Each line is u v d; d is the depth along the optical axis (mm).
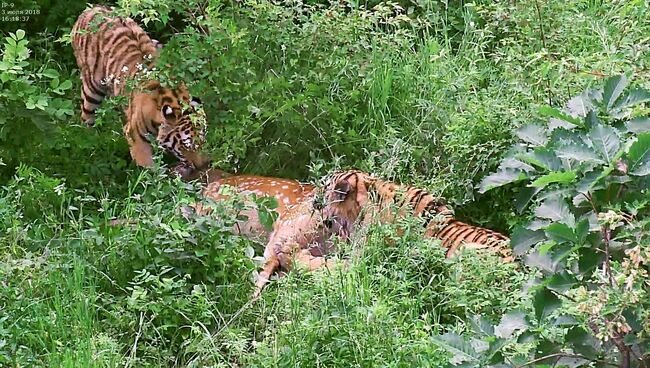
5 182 12211
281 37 12883
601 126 6578
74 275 9648
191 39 12375
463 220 11414
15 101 11781
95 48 13438
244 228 11336
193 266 9898
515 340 7137
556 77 11609
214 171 12445
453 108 12211
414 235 10062
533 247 7566
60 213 11141
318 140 12562
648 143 6414
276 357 8469
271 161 12625
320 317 8688
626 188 6617
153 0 12641
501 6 13289
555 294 6754
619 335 6453
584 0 14055
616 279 6379
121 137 13062
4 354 8547
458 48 14273
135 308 9328
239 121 12406
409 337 8805
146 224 10047
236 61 12469
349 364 8469
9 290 9289
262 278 10188
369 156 11812
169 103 12422
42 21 15023
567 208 6777
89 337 8875
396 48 13312
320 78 12641
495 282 9391
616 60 10844
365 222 10414
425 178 11547
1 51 12445
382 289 9352
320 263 10398
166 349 9203
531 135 7262
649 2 13266
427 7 14562
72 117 13422
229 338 9078
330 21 13102
